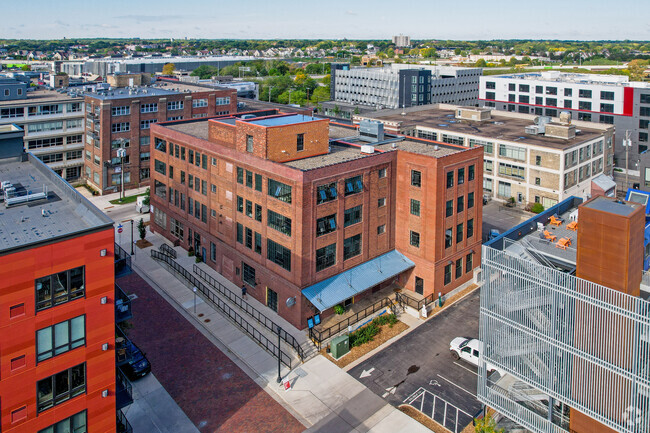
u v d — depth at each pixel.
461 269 57.41
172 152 67.62
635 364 27.08
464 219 56.19
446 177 52.59
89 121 96.19
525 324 32.00
